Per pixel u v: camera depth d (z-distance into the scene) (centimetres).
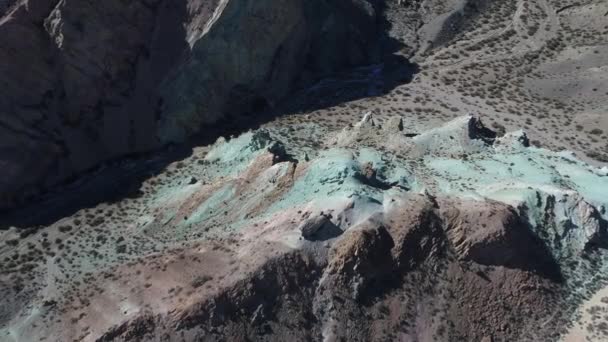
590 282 5772
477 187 6084
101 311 5494
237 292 5241
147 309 5322
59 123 6981
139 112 7175
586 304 5634
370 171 6000
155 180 6725
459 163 6375
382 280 5453
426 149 6544
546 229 5900
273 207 5928
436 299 5462
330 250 5469
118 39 7119
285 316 5256
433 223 5612
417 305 5428
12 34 6794
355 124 6969
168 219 6247
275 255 5372
